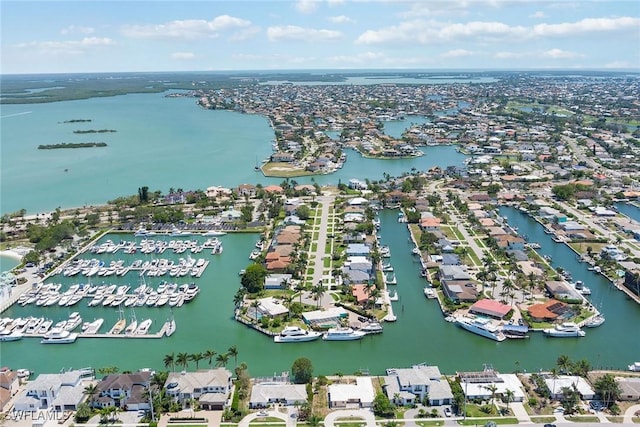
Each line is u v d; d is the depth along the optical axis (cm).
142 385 15312
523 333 19000
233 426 14138
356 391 15312
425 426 14025
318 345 18700
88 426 14138
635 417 14162
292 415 14562
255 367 17325
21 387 16088
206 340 19088
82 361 17838
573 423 13988
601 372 16312
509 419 14200
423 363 17038
